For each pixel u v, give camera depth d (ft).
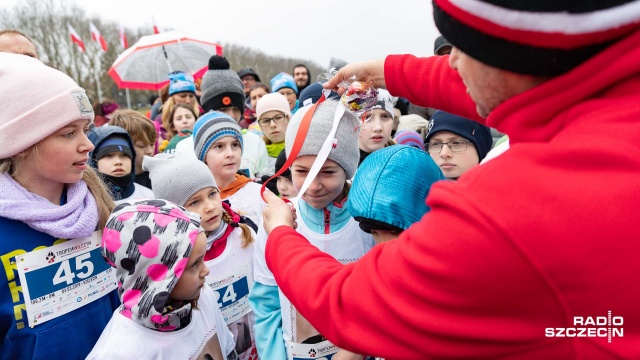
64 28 74.74
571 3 2.00
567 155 2.19
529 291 2.24
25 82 4.94
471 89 2.66
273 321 5.79
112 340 4.58
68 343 5.38
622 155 2.12
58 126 5.04
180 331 4.94
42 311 5.19
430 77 4.33
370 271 2.72
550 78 2.33
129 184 10.16
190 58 24.27
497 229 2.18
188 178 6.91
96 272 5.76
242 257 7.20
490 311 2.36
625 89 2.29
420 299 2.46
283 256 3.41
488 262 2.22
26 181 5.18
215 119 9.52
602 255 2.10
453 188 2.46
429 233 2.43
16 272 5.01
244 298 7.09
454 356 2.50
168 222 4.77
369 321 2.67
